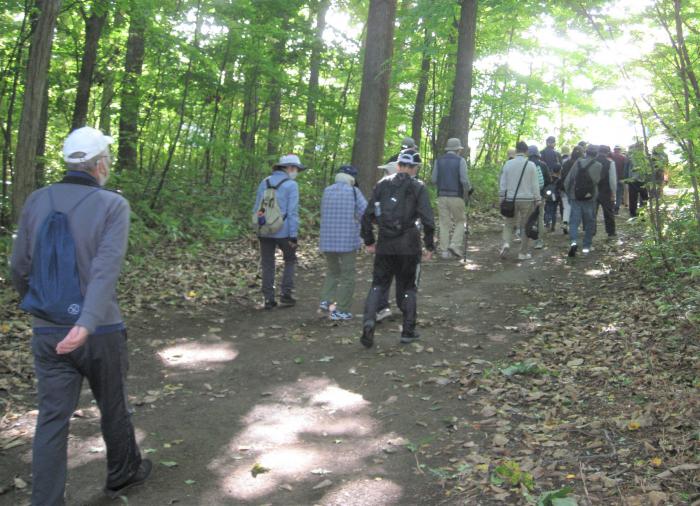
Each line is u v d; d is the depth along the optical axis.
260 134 15.79
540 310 7.48
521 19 18.75
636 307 6.88
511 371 5.36
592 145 10.45
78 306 3.08
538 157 11.77
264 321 7.36
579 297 7.89
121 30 13.02
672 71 7.20
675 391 4.58
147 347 6.36
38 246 3.10
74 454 4.10
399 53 13.34
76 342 2.95
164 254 10.40
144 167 15.08
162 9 11.74
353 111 14.92
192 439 4.36
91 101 15.43
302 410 4.86
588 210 10.55
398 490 3.63
